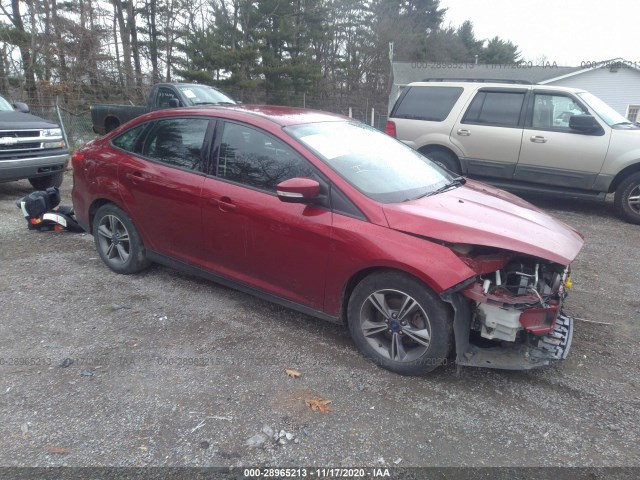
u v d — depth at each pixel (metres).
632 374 3.46
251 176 3.87
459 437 2.79
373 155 4.06
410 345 3.38
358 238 3.31
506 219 3.47
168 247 4.46
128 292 4.54
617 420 2.97
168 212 4.30
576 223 7.55
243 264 3.96
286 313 4.21
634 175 7.43
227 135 4.05
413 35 44.53
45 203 6.22
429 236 3.16
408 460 2.62
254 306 4.32
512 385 3.29
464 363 3.18
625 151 7.34
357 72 41.53
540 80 31.39
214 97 11.80
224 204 3.91
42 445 2.65
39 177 8.52
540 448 2.73
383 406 3.04
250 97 30.16
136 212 4.55
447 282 3.02
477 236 3.12
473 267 3.07
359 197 3.42
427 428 2.86
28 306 4.22
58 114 13.29
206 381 3.23
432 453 2.67
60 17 18.02
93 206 4.97
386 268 3.30
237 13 31.39
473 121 8.34
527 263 3.32
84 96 18.72
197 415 2.90
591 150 7.53
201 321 4.04
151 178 4.38
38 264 5.17
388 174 3.86
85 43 18.69
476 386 3.27
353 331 3.52
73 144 14.04
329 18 37.31
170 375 3.29
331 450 2.67
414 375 3.32
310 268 3.57
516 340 3.37
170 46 30.42
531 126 7.97
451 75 33.47
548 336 3.45
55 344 3.64
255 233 3.78
